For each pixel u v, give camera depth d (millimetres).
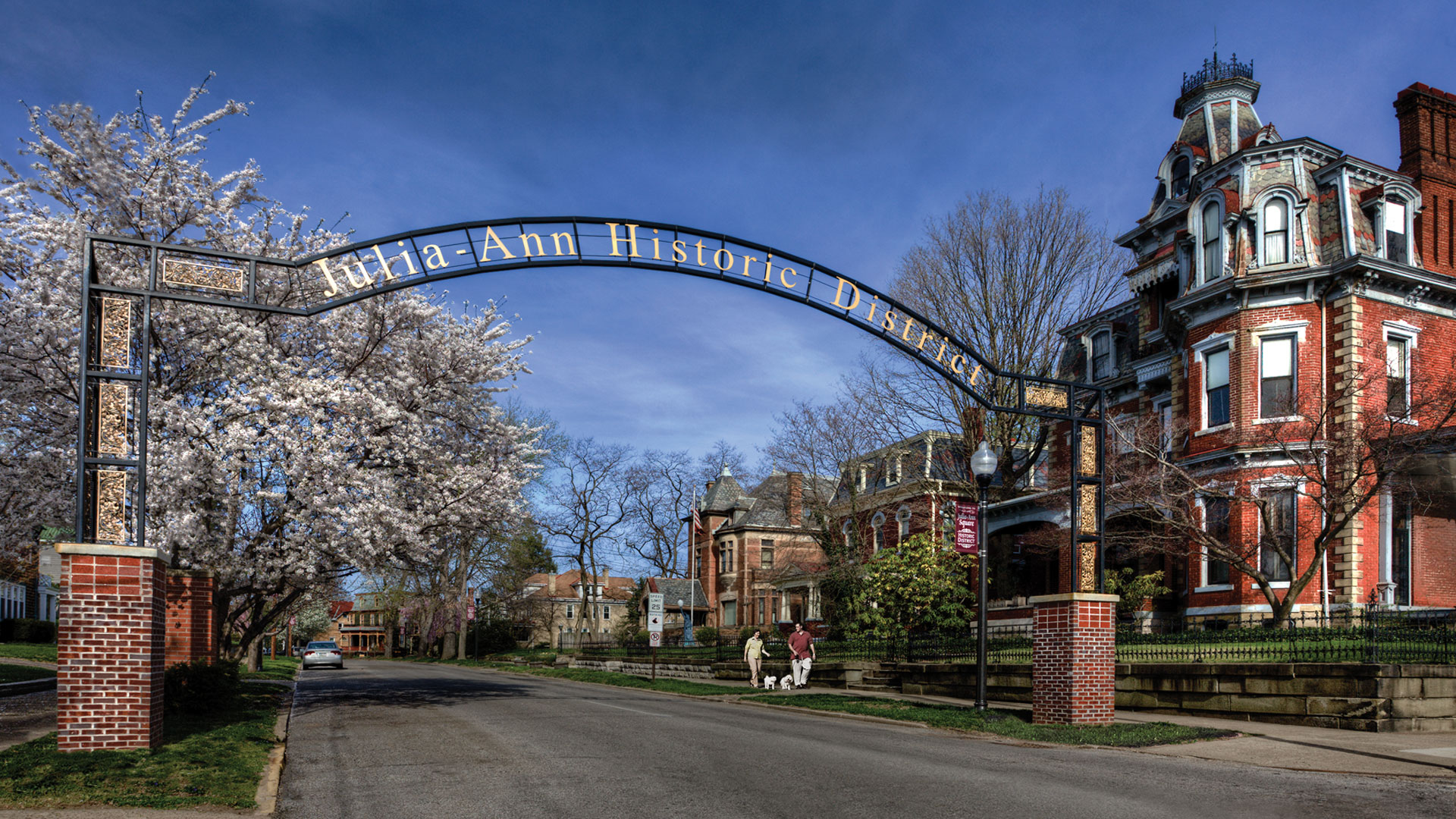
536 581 94500
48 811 8055
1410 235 25797
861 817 8062
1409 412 22062
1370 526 23953
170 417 16500
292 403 17156
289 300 18797
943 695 21500
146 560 10992
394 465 19422
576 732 14148
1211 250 27297
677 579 62219
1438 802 8641
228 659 19219
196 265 12180
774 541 63875
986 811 8234
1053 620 14789
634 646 41250
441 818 8180
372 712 17469
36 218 16703
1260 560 24797
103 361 11594
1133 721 15117
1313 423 24297
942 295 32750
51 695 20344
